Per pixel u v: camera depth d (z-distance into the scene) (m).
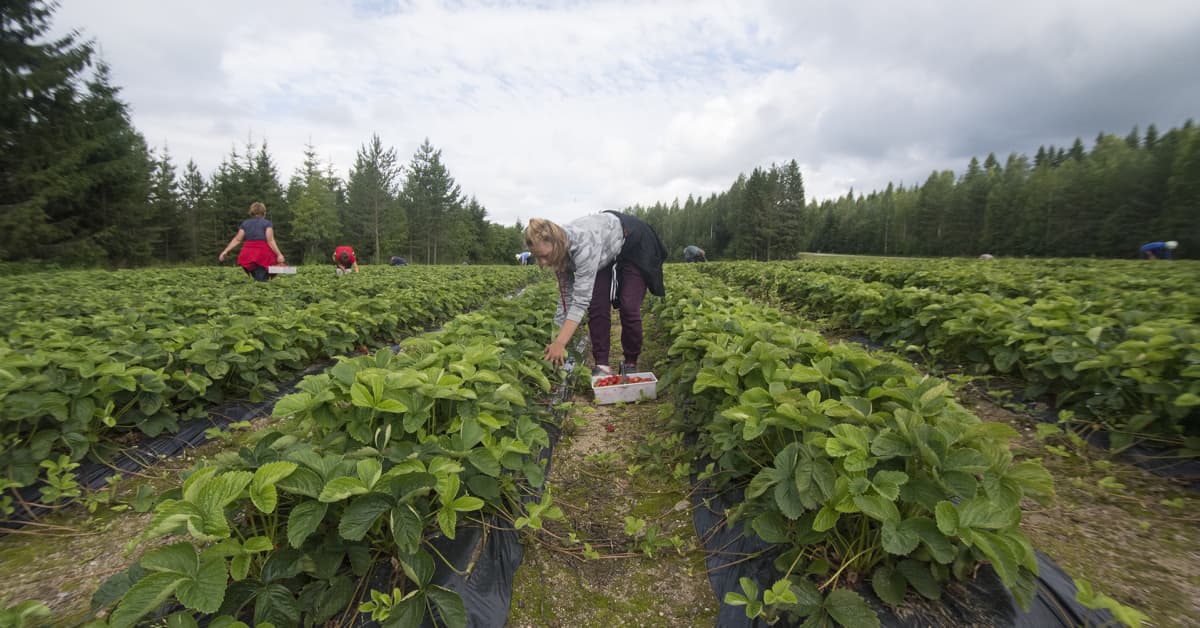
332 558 1.87
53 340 3.73
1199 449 2.94
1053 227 57.47
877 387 2.32
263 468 1.68
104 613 2.05
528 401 3.70
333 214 49.91
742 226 82.25
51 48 26.80
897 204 89.69
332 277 12.50
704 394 3.27
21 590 2.22
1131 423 3.14
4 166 25.19
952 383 4.26
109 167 28.56
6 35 25.45
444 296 9.21
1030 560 1.69
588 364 6.28
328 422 2.31
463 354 3.00
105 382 3.11
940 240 74.88
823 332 7.59
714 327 3.92
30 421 2.87
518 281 19.97
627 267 4.79
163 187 43.41
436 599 1.81
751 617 1.79
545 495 2.42
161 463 3.44
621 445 3.80
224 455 2.01
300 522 1.69
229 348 4.23
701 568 2.42
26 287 8.77
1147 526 2.57
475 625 2.01
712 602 2.21
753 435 2.26
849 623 1.70
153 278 11.20
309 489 1.75
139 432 3.62
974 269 10.34
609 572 2.43
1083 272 9.36
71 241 27.70
